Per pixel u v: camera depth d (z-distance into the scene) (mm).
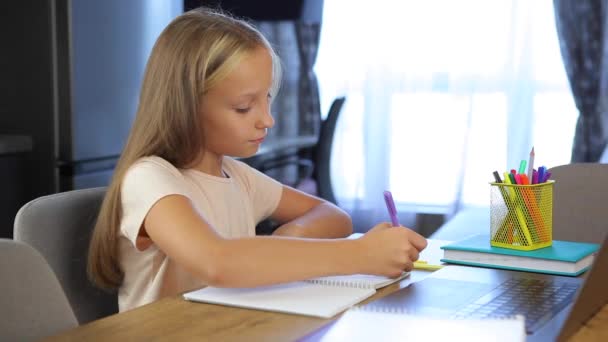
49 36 2861
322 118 3916
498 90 3695
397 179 3889
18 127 2926
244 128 1291
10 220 2873
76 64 2875
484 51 3689
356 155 3957
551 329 933
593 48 3488
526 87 3629
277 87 1408
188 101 1273
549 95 3609
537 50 3609
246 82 1264
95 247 1280
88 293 1328
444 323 876
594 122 3514
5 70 2916
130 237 1215
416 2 3758
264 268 1089
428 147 3826
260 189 1568
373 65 3852
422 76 3795
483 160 3756
